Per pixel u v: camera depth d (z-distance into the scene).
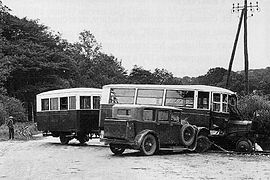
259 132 24.47
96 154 20.48
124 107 19.42
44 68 67.88
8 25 70.94
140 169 14.66
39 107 29.05
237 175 13.29
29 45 69.31
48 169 15.12
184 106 22.00
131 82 102.94
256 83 73.81
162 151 21.56
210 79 112.19
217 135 22.05
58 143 29.14
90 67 91.31
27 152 22.12
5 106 53.25
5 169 15.31
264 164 16.27
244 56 36.78
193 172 13.95
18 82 70.06
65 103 26.97
